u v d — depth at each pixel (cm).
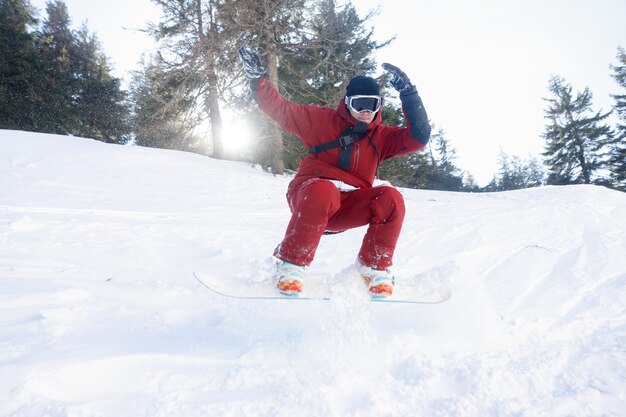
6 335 235
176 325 278
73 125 2592
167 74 1602
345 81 1625
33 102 2445
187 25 1563
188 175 1190
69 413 163
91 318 275
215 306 321
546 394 194
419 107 271
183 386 194
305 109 285
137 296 332
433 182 3634
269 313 306
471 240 595
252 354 230
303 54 1578
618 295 349
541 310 321
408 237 624
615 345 245
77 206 797
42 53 2777
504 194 1232
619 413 178
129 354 217
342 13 1655
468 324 270
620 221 726
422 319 283
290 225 265
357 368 210
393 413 177
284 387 191
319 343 233
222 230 665
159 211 824
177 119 1698
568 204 928
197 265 469
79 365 198
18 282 339
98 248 508
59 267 403
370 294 267
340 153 283
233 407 177
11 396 169
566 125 3572
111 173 1109
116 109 2820
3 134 1325
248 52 274
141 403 177
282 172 1597
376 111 285
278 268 266
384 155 294
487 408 182
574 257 487
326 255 525
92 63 3023
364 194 278
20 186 915
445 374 209
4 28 2509
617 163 3422
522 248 536
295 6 1486
